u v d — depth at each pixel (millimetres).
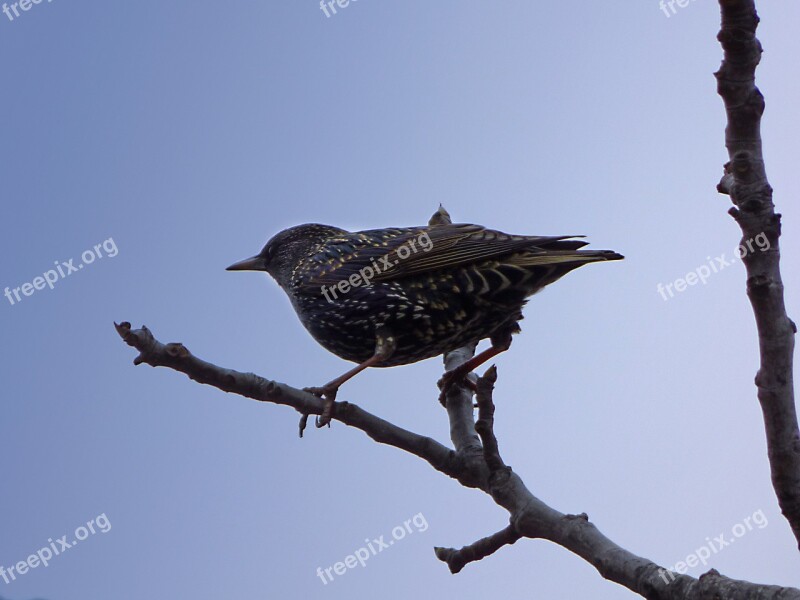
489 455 8625
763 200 5996
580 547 7777
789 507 6230
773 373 6188
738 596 6285
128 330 7953
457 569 8617
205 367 8375
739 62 5852
